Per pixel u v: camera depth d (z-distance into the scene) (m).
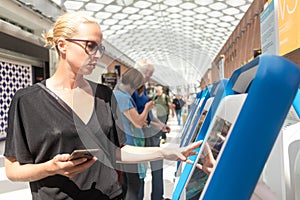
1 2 6.80
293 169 0.88
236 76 0.92
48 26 8.96
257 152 0.61
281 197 0.89
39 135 1.12
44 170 1.04
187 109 2.61
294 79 0.60
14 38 8.02
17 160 1.14
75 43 1.12
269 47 2.27
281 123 0.61
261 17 2.59
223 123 0.92
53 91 1.16
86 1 5.44
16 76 8.89
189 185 1.22
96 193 1.17
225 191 0.63
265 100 0.60
